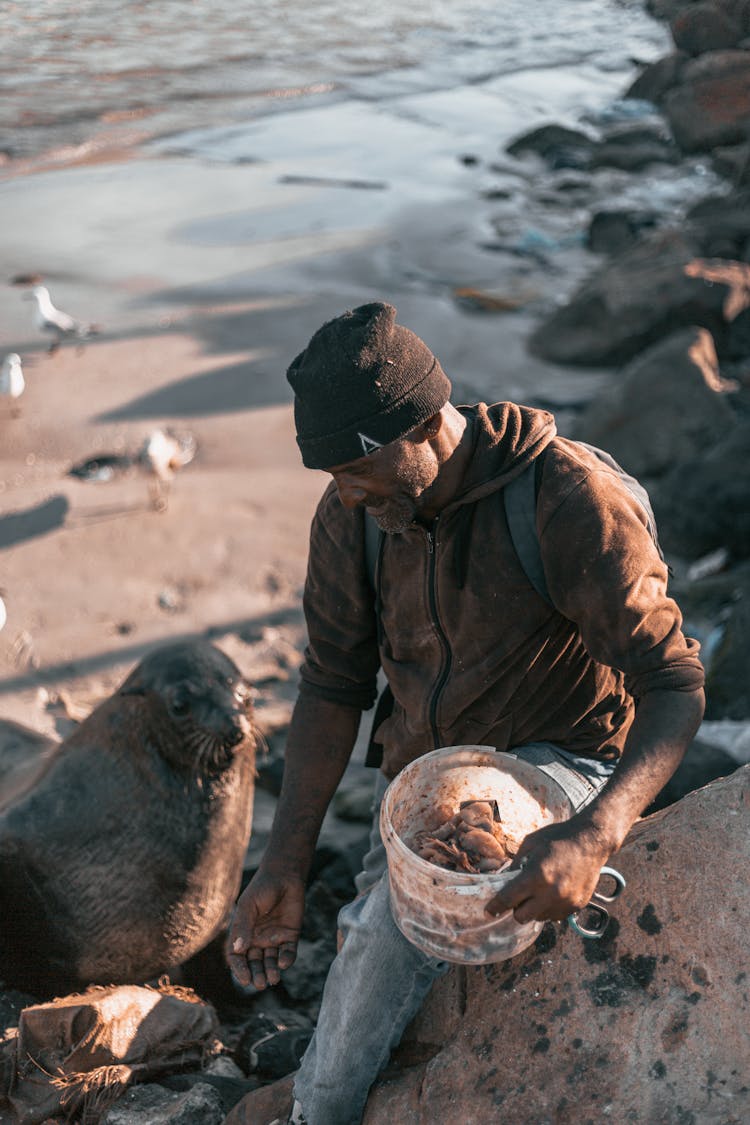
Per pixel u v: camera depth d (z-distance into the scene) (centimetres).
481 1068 258
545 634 240
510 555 231
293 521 968
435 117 2312
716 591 727
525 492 229
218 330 1289
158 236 1569
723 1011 243
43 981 448
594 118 2330
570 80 2684
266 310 1344
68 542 933
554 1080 249
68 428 1085
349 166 1952
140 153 1964
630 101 2433
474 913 213
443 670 248
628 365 1232
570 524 223
